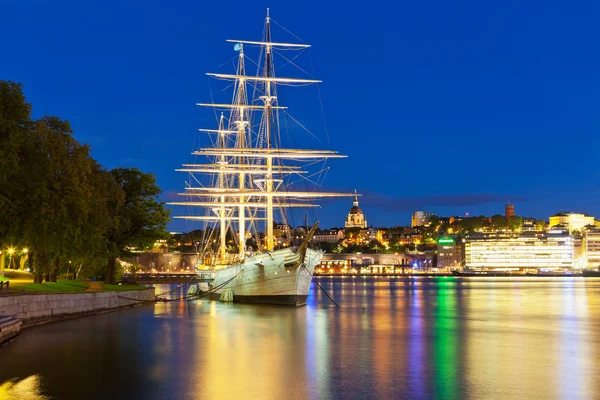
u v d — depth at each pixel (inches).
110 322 3085.6
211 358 2033.7
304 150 4840.1
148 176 4874.5
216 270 5472.4
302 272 4279.0
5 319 2310.5
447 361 2030.0
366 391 1582.2
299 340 2514.8
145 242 4825.3
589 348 2384.4
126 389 1581.0
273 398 1505.9
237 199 6284.5
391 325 3243.1
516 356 2159.2
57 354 2059.5
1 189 2721.5
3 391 1555.1
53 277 4234.7
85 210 3142.2
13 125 2723.9
